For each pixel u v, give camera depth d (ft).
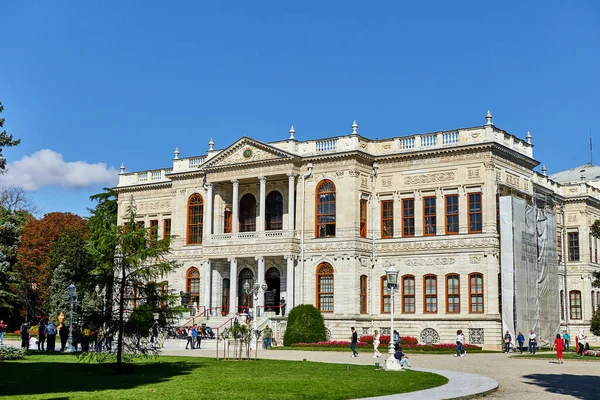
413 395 99.66
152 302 136.87
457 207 240.12
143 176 318.04
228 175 272.31
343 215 249.34
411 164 249.96
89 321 133.80
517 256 234.17
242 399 92.79
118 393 97.30
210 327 251.19
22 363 149.79
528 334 236.84
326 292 249.55
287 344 235.20
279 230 259.19
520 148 255.09
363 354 196.34
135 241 137.08
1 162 155.02
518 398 102.94
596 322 240.32
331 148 255.91
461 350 198.29
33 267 350.23
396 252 248.73
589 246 307.17
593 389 115.24
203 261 273.54
